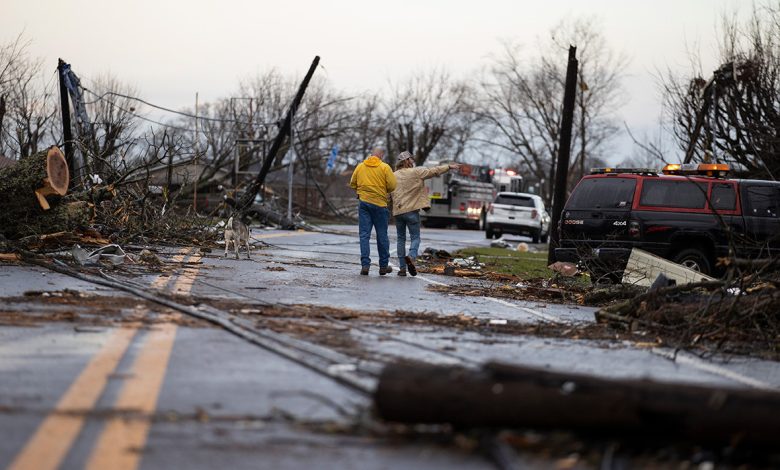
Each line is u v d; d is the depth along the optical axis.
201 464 6.76
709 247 27.75
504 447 7.38
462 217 85.00
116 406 8.27
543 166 120.19
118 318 13.58
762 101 41.69
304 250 34.34
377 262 30.53
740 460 7.53
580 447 7.57
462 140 129.38
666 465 7.34
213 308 15.14
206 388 9.15
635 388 7.71
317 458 7.05
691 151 42.41
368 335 13.29
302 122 101.75
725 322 15.21
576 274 27.77
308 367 10.41
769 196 27.75
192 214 37.19
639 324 15.84
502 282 25.34
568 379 7.79
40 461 6.64
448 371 7.95
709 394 7.64
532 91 105.25
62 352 10.75
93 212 26.31
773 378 11.92
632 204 27.97
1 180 23.16
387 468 6.89
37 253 22.30
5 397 8.45
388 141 116.12
